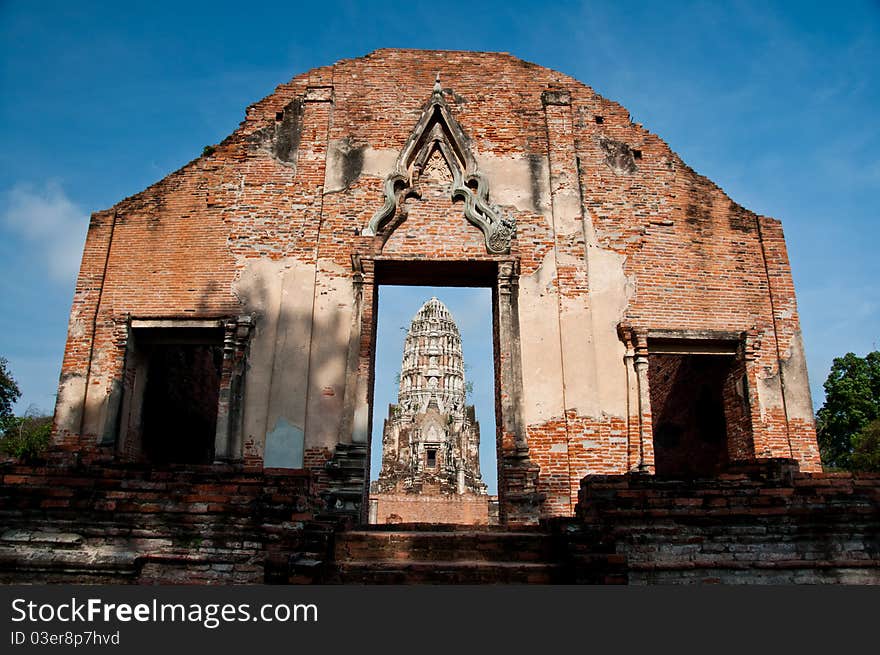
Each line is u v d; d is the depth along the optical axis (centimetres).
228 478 998
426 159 1559
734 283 1513
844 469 3183
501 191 1541
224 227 1516
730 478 1077
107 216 1530
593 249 1512
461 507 4138
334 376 1421
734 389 1484
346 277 1480
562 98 1609
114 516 933
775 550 964
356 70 1630
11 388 3438
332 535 977
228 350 1426
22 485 952
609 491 1040
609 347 1455
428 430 5547
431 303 6284
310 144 1569
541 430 1395
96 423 1399
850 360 3403
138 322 1450
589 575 865
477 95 1617
